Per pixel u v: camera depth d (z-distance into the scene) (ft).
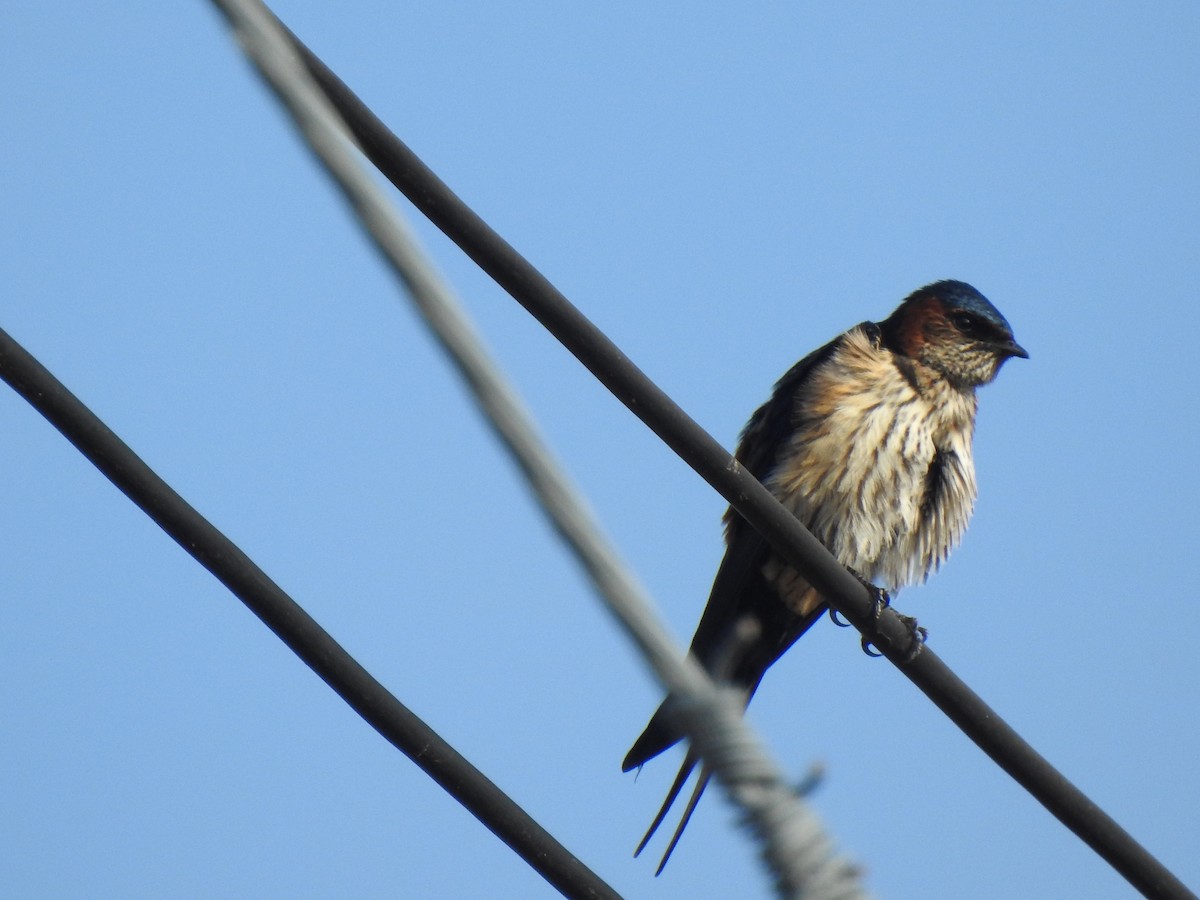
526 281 29.84
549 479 14.01
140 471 25.27
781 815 13.82
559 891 27.63
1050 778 35.73
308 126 13.98
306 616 26.03
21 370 24.68
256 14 14.15
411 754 26.78
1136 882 36.24
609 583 14.01
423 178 28.78
